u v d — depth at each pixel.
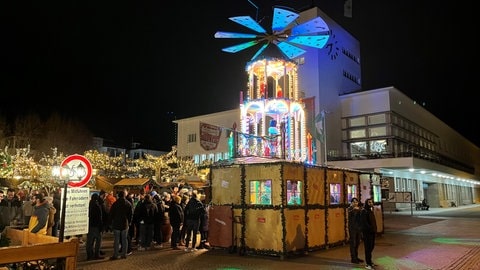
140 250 13.76
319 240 13.55
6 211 14.58
